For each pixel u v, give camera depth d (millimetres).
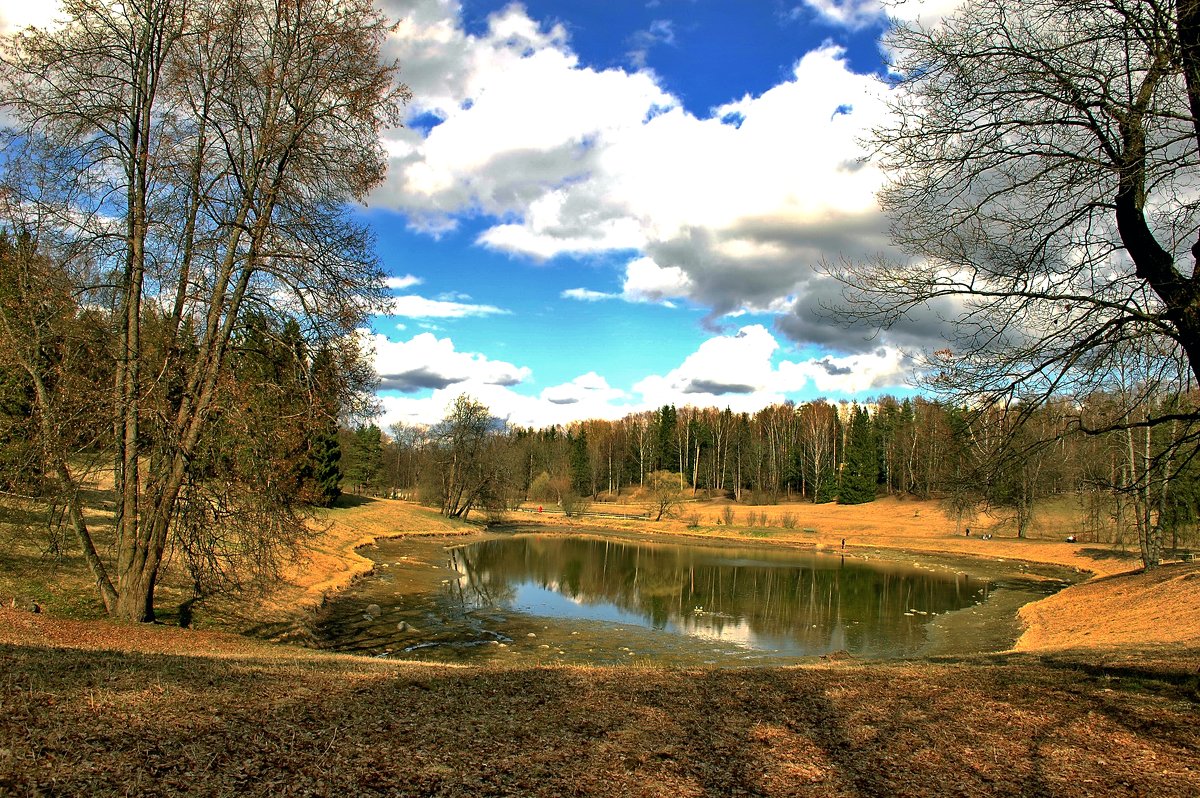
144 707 6453
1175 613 18594
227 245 14742
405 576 34312
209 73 14328
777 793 5684
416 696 8055
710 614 29438
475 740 6523
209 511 15273
